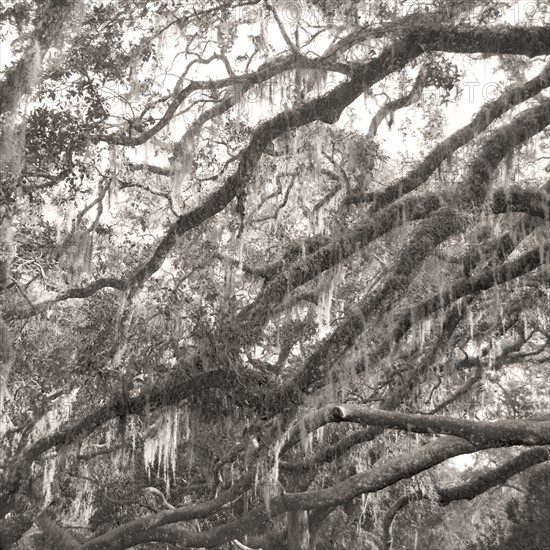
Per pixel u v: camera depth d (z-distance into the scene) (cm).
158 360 1549
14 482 1518
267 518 1592
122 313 1609
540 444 1454
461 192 1505
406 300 1800
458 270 1717
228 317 1484
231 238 1788
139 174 2008
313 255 1517
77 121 1559
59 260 1747
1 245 1447
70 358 1809
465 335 2198
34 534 2230
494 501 3231
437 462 1558
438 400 2241
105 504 2316
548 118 1541
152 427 1683
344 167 1872
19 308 1606
